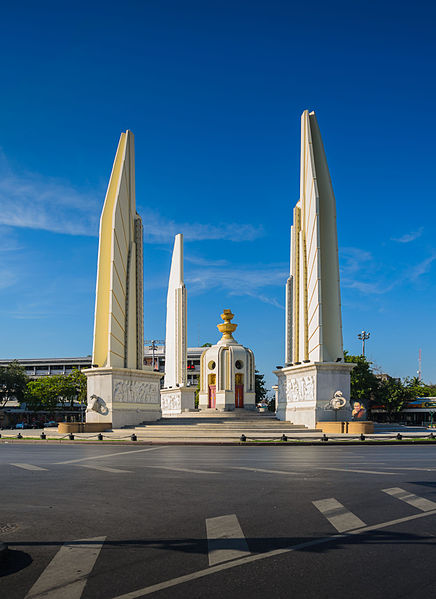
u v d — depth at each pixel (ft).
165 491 42.88
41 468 60.08
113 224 145.59
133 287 157.07
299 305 155.74
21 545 27.02
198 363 396.78
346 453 79.82
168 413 207.72
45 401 268.82
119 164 154.30
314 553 24.99
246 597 19.71
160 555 24.93
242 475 52.54
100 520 32.48
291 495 40.50
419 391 289.53
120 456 75.20
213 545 26.53
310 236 146.72
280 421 146.30
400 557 24.35
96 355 143.02
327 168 148.36
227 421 148.15
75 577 22.00
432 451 83.82
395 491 41.93
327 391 133.18
